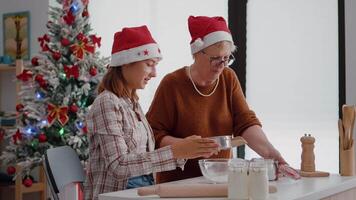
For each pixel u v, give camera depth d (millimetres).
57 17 4316
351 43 3967
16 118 4359
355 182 2195
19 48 5227
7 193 4922
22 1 5223
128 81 2150
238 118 2609
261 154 2457
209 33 2441
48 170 1958
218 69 2463
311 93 4402
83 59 4215
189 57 4969
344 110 2324
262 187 1659
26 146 4250
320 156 4340
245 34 4754
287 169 2160
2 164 4980
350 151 2307
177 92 2529
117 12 5223
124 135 2012
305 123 4430
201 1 4945
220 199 1667
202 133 2535
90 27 4512
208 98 2547
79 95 4234
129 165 1864
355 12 3953
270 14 4621
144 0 5152
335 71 4277
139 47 2133
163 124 2533
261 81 4668
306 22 4426
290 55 4516
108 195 1707
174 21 5047
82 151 4133
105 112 1962
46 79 4129
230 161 1729
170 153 1875
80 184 2043
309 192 1814
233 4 4793
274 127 4586
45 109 4219
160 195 1665
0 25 5355
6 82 5398
